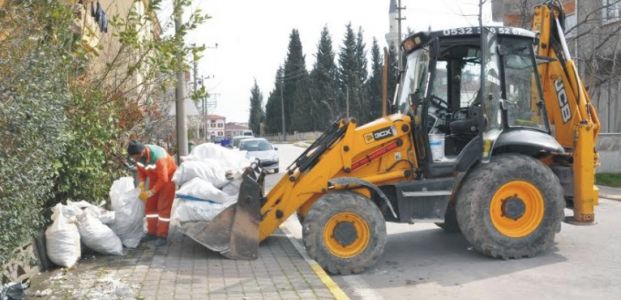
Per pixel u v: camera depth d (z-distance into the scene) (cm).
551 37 866
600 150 1755
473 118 815
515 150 814
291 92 9481
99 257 742
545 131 821
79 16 921
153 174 799
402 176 791
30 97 555
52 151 617
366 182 745
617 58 1920
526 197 779
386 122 795
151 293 585
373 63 8369
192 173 816
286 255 761
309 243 720
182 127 1619
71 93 815
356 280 706
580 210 808
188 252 775
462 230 774
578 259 779
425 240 921
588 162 805
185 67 994
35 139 568
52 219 707
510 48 809
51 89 624
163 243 814
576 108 818
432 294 641
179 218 768
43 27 730
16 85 544
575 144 812
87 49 921
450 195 774
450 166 784
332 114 7544
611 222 1054
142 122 1266
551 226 779
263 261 727
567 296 621
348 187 754
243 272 671
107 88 1026
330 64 8625
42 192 617
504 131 798
